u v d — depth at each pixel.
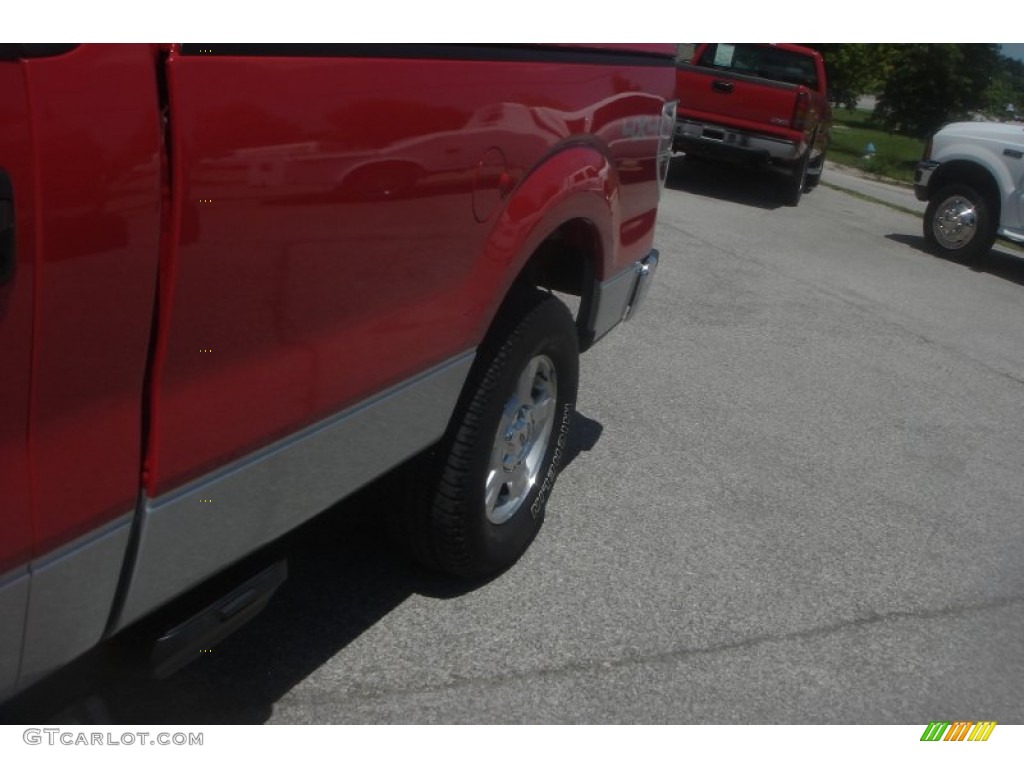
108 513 1.85
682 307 7.48
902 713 3.19
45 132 1.58
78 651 1.92
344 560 3.59
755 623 3.56
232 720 2.78
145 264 1.79
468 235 2.76
